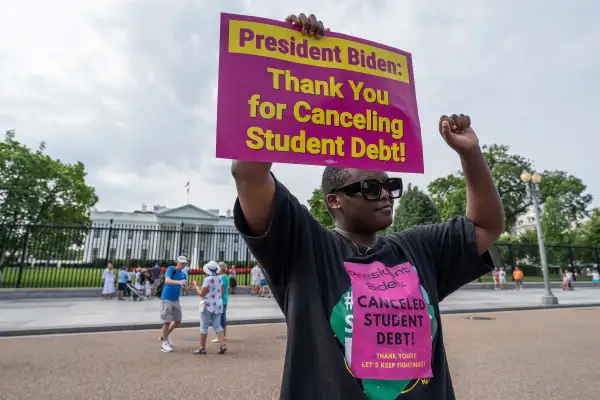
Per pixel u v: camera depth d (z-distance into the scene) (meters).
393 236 1.74
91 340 8.08
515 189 41.62
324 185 1.66
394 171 1.59
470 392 4.80
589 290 25.44
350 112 1.57
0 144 27.27
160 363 6.11
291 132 1.45
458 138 1.59
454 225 1.73
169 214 56.62
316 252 1.43
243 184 1.35
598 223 42.38
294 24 1.58
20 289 15.95
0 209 25.05
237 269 22.45
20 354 6.69
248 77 1.45
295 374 1.29
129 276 17.59
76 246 18.39
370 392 1.25
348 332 1.30
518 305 15.35
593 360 6.50
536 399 4.55
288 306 1.41
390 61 1.72
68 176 31.48
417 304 1.42
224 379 5.25
